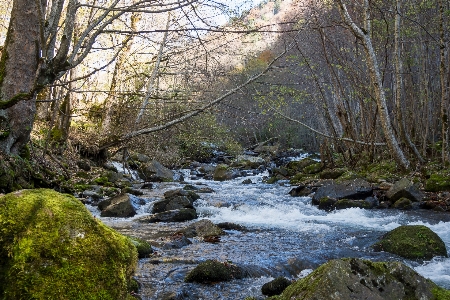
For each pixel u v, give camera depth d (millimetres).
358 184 11320
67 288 1875
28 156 9164
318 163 18234
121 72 15688
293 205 10992
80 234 2031
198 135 19703
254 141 38750
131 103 14336
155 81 13695
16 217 1987
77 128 17422
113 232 2191
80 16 13438
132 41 14438
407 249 6012
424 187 11852
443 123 13336
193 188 14242
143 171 17812
